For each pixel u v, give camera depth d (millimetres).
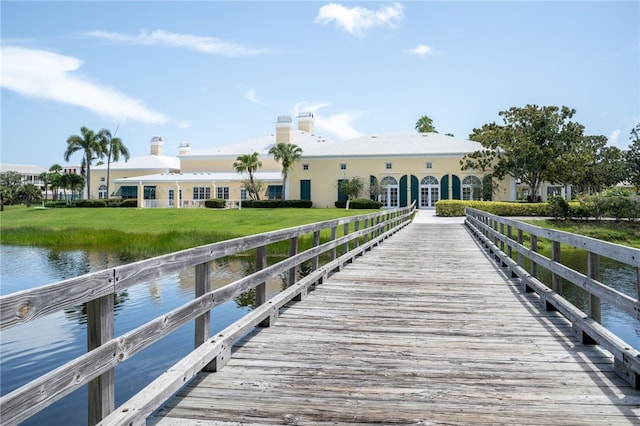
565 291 12133
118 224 32344
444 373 4004
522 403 3404
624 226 26062
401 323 5621
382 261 11133
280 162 49781
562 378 3875
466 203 32719
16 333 8922
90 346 2539
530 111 35219
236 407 3324
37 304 2074
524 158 34344
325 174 41750
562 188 42875
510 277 8891
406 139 44000
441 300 6898
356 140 45000
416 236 18359
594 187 44969
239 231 27250
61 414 5566
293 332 5219
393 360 4332
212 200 43500
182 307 3490
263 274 5355
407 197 40031
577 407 3334
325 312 6148
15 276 16406
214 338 4160
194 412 3244
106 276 2555
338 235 23922
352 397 3510
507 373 3994
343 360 4324
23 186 61844
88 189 52156
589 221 27531
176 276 14719
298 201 41156
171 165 56250
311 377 3902
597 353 4496
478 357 4414
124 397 5934
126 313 10422
